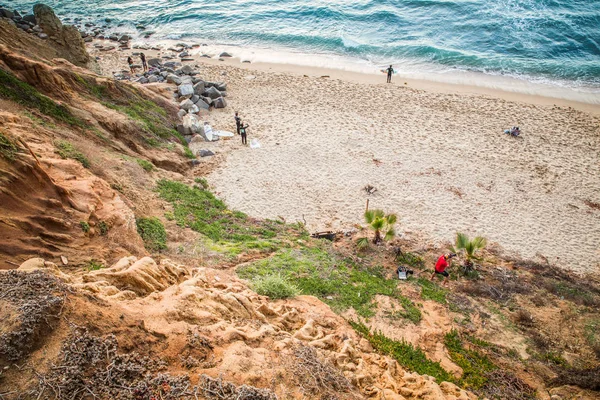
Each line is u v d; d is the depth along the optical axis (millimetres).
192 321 7371
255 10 53062
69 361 5430
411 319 13094
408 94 32062
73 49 28219
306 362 7359
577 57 39250
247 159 23328
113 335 5965
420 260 16891
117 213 13102
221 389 5926
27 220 10250
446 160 23750
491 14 47219
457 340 12586
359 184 21578
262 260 14938
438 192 21266
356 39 43812
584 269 17219
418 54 40031
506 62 38219
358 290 14156
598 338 13445
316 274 14617
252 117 27812
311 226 18656
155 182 18984
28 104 17297
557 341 13273
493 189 21656
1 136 10852
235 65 38094
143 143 21500
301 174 22156
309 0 55812
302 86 32875
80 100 20672
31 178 11008
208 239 15766
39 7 27078
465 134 26500
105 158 17703
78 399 5223
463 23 46000
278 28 47438
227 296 8898
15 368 5176
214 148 24281
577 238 18781
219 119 27453
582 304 15109
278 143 24828
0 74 17094
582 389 11117
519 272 16750
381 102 30484
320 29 46688
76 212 11750
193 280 9242
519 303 14969
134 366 5789
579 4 48375
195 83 31234
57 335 5629
